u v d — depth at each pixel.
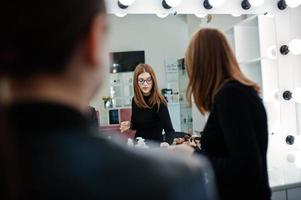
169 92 1.81
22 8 0.28
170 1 1.86
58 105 0.28
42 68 0.29
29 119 0.27
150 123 1.77
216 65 0.97
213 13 1.98
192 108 1.78
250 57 2.11
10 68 0.28
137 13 1.83
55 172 0.27
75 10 0.29
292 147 2.13
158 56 1.83
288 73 2.17
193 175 0.30
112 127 1.73
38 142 0.27
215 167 0.88
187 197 0.29
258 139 0.88
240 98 0.87
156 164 0.29
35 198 0.26
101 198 0.27
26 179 0.26
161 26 1.86
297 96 2.12
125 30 1.81
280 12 2.14
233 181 0.87
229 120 0.86
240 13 2.05
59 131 0.28
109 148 0.29
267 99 2.13
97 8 0.30
